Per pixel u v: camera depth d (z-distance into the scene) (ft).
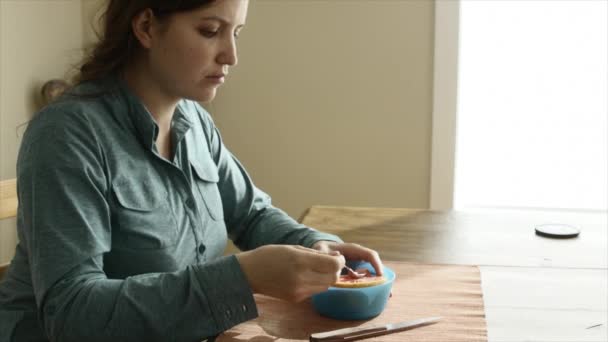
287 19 9.78
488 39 9.62
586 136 9.66
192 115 4.35
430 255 4.65
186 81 3.54
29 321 3.58
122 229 3.52
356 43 9.68
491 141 9.91
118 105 3.64
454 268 4.34
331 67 9.80
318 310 3.53
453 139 9.60
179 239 3.77
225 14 3.40
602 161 9.68
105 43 3.69
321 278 3.16
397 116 9.76
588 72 9.45
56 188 3.18
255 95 10.07
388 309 3.59
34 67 8.89
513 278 4.17
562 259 4.58
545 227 5.35
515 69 9.64
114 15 3.62
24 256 3.62
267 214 4.66
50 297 3.12
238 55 9.98
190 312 3.11
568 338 3.28
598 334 3.34
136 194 3.58
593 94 9.52
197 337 3.15
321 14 9.69
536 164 9.87
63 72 9.60
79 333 3.06
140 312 3.07
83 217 3.21
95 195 3.30
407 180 9.89
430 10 9.40
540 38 9.49
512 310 3.64
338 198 10.12
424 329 3.33
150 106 3.80
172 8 3.36
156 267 3.64
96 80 3.73
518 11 9.48
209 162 4.27
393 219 5.69
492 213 5.92
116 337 3.06
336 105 9.89
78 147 3.31
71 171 3.24
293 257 3.13
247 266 3.19
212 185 4.23
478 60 9.71
